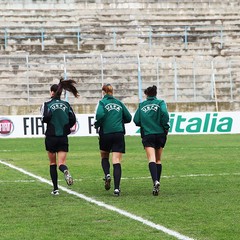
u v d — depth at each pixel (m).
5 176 55.56
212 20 154.88
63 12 153.38
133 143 96.06
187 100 136.62
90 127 113.25
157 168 44.69
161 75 139.25
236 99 138.62
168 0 156.38
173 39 150.00
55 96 44.00
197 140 100.81
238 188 46.53
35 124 112.38
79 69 138.50
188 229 31.44
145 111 44.09
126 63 140.75
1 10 151.75
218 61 142.88
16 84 135.00
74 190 46.41
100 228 32.03
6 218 35.22
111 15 154.00
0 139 108.69
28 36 146.25
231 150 81.75
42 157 74.56
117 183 43.50
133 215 35.47
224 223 32.97
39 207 38.84
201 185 48.38
